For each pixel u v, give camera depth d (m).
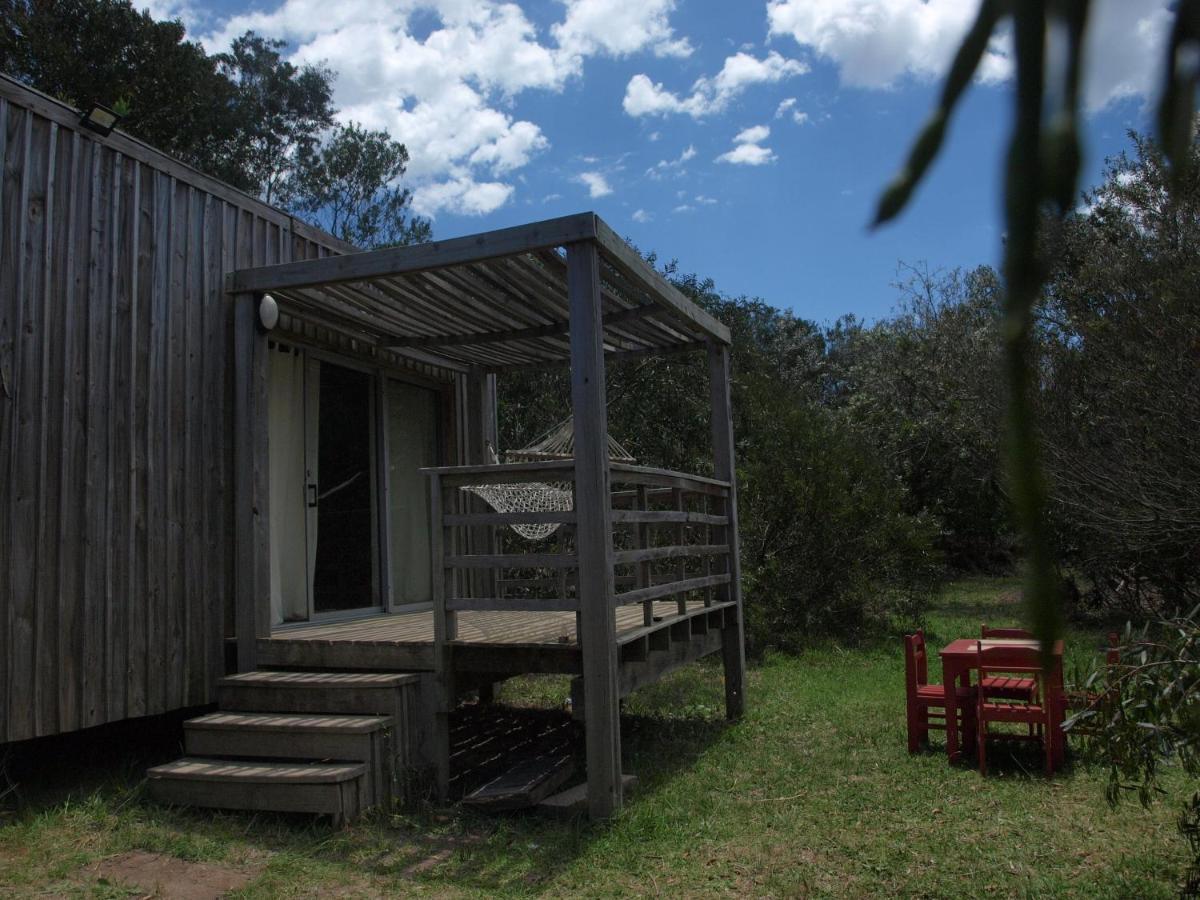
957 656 5.71
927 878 3.89
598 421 4.96
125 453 5.39
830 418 13.74
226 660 5.99
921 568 12.26
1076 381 8.98
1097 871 3.90
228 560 6.07
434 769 5.24
